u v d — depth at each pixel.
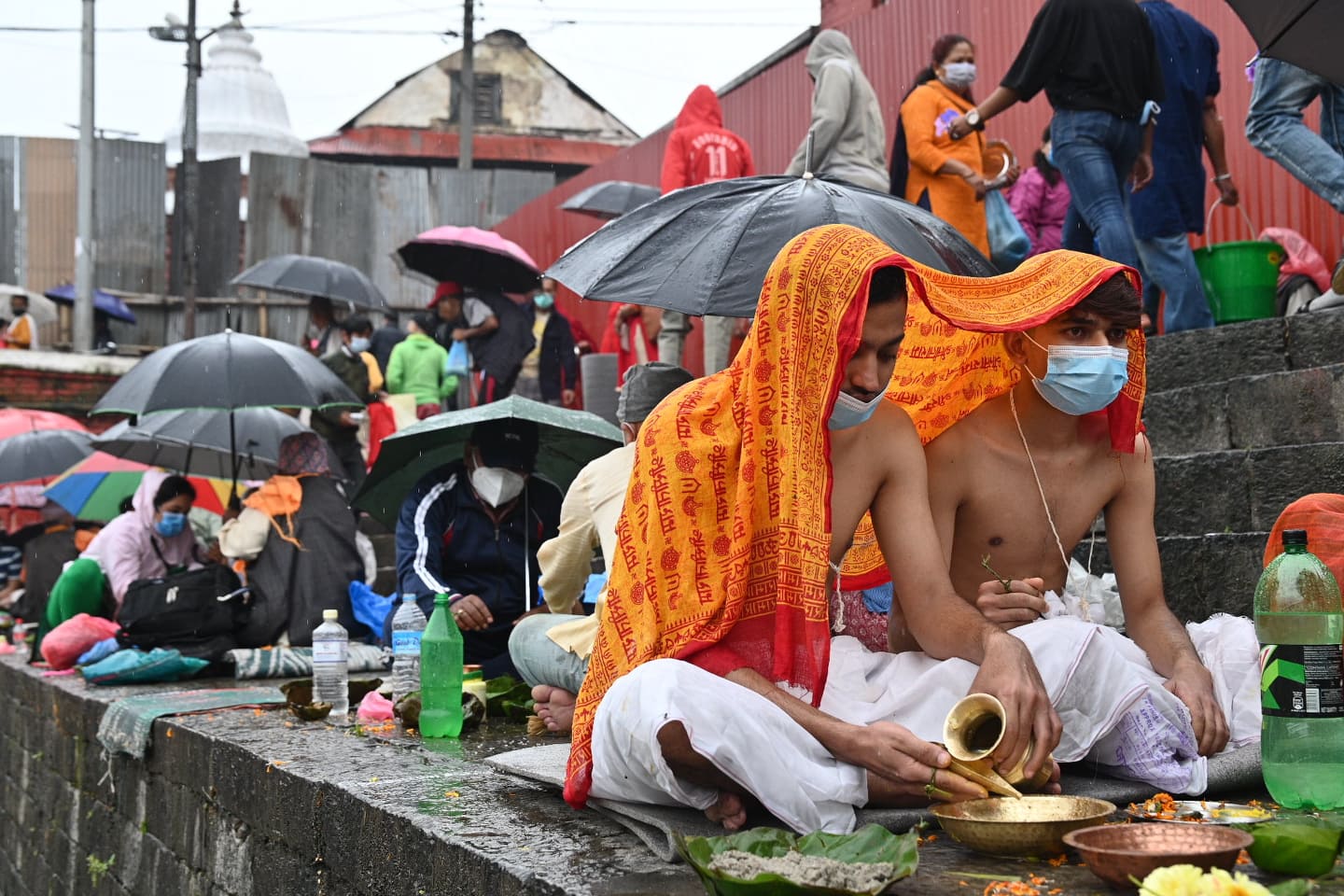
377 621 6.56
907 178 6.80
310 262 12.71
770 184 4.47
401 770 3.44
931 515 2.87
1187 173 5.93
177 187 20.39
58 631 6.89
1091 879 2.00
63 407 16.89
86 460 9.67
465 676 4.53
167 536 7.24
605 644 2.61
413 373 11.28
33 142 19.95
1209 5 7.75
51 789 6.51
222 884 4.12
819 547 2.44
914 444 2.78
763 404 2.52
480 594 5.14
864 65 10.70
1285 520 3.10
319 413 9.76
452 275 11.85
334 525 6.66
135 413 6.82
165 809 4.78
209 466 8.81
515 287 11.77
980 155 6.75
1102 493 3.09
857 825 2.38
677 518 2.56
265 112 27.12
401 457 5.59
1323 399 4.48
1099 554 4.58
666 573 2.56
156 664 6.17
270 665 6.26
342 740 4.11
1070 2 5.65
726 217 4.32
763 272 4.11
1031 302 2.86
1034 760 2.34
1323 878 1.99
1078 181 5.75
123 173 20.08
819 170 6.86
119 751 5.20
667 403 2.68
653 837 2.36
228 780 4.07
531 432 5.17
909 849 1.94
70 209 20.09
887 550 2.75
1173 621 3.03
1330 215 7.04
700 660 2.51
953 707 2.50
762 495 2.52
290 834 3.50
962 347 3.04
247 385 6.91
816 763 2.35
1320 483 4.13
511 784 3.13
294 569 6.53
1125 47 5.64
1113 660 2.62
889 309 2.48
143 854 5.03
